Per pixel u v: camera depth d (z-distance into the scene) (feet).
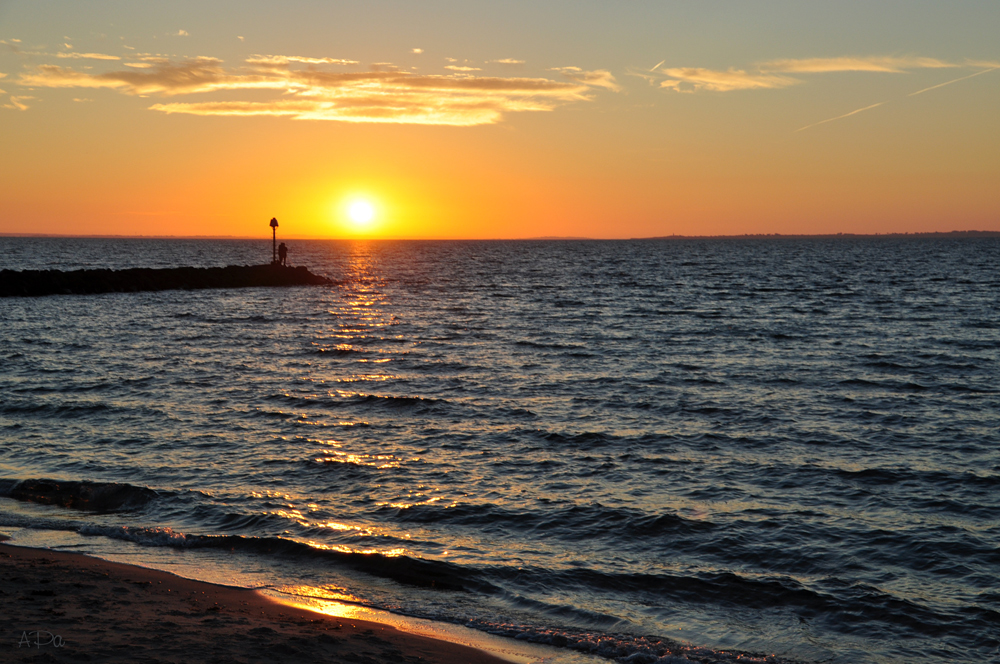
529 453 48.96
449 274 324.80
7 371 77.61
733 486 42.16
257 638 22.77
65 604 24.45
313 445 50.11
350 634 23.98
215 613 24.91
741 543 33.63
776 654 24.25
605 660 23.59
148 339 106.32
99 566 29.25
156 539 32.94
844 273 307.58
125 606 24.81
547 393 69.56
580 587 29.12
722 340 108.88
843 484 42.47
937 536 34.45
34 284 185.06
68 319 132.16
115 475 42.78
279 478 42.78
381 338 110.93
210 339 107.55
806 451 49.73
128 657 20.54
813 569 30.99
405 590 28.66
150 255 536.42
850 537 34.37
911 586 29.37
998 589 29.04
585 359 90.84
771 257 527.40
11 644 20.72
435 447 50.24
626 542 33.78
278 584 28.66
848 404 64.69
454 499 39.40
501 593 28.48
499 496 40.04
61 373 76.84
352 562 30.96
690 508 38.27
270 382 73.82
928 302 170.91
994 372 80.43
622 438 53.01
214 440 51.11
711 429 55.88
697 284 247.29
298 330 120.47
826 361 88.89
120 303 169.58
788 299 184.55
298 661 21.40
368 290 225.76
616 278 287.69
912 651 24.57
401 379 76.54
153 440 50.80
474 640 24.57
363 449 49.39
